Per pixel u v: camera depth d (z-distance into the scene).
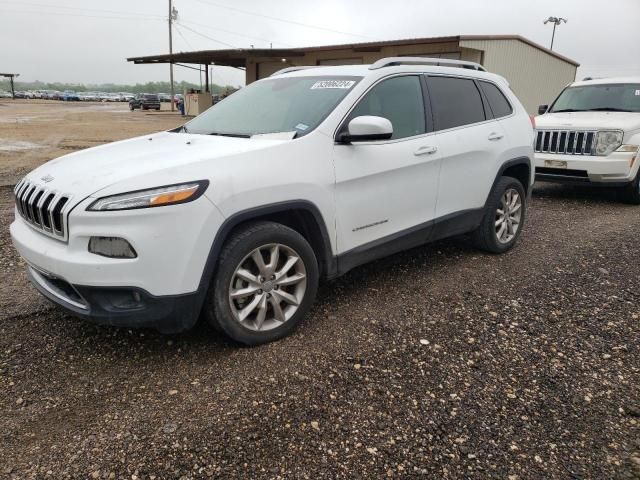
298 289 3.47
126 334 3.45
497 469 2.33
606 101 9.02
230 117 4.16
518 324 3.70
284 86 4.27
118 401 2.75
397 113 4.08
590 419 2.68
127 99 92.62
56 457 2.34
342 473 2.28
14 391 2.81
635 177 7.86
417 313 3.84
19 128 21.11
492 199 5.00
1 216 6.32
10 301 3.93
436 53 20.11
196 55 25.73
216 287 3.05
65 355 3.19
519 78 20.67
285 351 3.26
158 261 2.79
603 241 5.83
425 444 2.47
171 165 2.96
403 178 4.02
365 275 4.62
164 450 2.39
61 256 2.85
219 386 2.88
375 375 3.01
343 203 3.62
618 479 2.28
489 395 2.85
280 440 2.47
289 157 3.32
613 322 3.75
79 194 2.83
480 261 5.05
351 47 21.03
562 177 8.19
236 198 3.02
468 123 4.71
